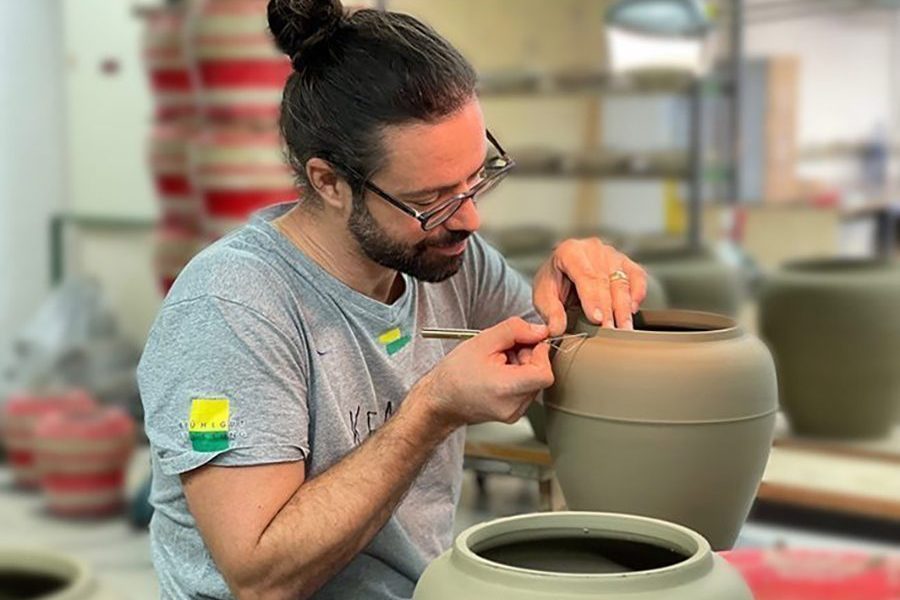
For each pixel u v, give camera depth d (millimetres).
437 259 1201
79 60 3725
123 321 3820
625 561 1014
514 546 1021
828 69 4961
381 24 1161
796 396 2115
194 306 1136
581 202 4164
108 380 3348
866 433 2098
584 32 4102
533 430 1569
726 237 3631
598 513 1023
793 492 1807
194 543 1195
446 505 1352
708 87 3271
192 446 1104
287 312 1174
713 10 3174
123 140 3713
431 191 1138
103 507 2594
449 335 1200
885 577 1191
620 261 1308
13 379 3318
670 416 1101
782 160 3920
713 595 854
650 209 4000
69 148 3801
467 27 3713
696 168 3225
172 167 2479
